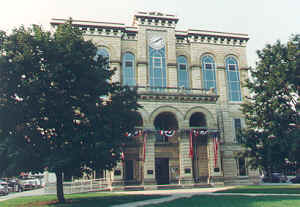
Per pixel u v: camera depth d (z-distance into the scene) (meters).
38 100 19.52
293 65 27.64
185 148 36.25
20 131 19.48
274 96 29.09
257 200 19.48
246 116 31.02
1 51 20.23
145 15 44.31
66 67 20.64
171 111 36.91
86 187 33.47
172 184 36.09
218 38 46.62
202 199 20.91
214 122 37.91
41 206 19.52
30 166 19.72
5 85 18.88
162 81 43.00
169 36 44.78
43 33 21.14
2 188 33.62
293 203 17.55
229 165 41.62
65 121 20.61
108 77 22.91
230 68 46.19
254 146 29.59
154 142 35.50
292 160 26.61
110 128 20.17
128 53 43.28
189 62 45.28
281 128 27.88
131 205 18.84
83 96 21.50
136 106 23.22
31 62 19.50
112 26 42.41
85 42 22.12
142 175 35.53
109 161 20.80
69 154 19.19
